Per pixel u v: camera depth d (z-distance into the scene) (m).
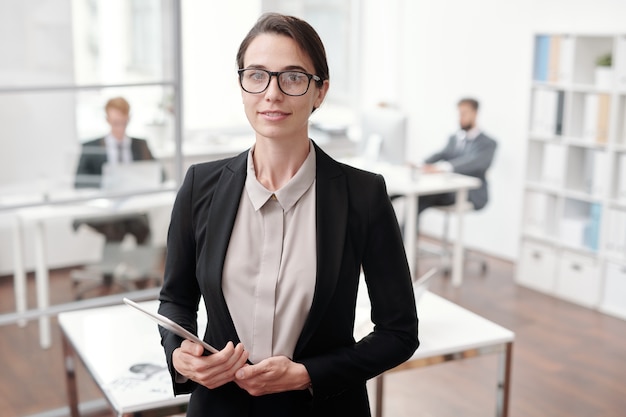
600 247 5.43
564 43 5.61
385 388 4.12
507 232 6.64
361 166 6.36
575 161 5.70
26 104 3.69
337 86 7.72
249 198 1.54
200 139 6.73
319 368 1.49
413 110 7.43
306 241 1.52
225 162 1.60
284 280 1.51
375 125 6.32
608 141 5.34
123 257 4.09
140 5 3.84
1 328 4.76
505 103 6.50
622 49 5.17
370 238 1.57
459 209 5.94
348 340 1.58
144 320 3.05
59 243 3.94
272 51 1.43
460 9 6.81
